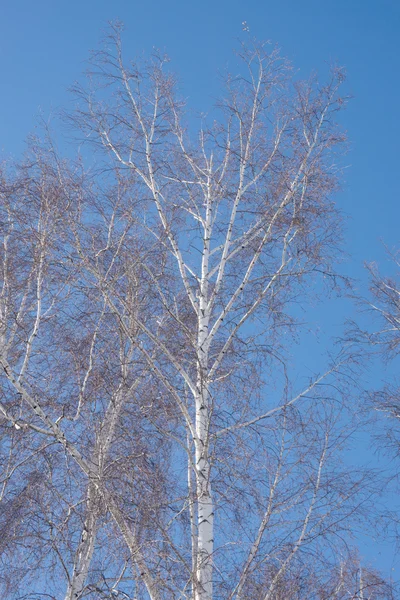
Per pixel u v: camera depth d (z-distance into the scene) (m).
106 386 9.70
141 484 8.94
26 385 9.89
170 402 9.90
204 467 9.21
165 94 13.21
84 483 9.30
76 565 8.67
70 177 11.07
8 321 10.33
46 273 10.33
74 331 10.31
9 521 9.02
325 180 12.09
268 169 12.31
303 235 11.68
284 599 8.64
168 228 11.34
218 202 12.28
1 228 10.36
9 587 8.91
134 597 8.52
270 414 10.04
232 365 10.55
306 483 9.56
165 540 8.50
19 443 9.62
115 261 10.47
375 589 9.33
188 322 11.08
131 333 10.07
